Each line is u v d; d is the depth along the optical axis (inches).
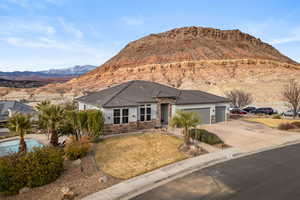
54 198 288.4
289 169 388.2
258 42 7317.9
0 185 295.7
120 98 772.0
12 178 302.8
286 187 312.8
